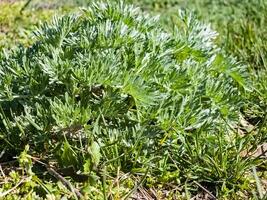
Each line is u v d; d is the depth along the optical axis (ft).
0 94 3.24
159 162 3.22
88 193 2.94
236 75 3.73
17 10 6.13
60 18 3.65
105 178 2.98
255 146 3.38
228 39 4.95
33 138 3.19
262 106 4.06
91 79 3.14
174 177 3.19
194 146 3.31
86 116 3.10
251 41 5.02
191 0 7.29
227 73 3.73
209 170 3.21
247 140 3.36
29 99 3.30
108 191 3.02
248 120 4.00
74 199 2.97
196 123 3.26
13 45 4.87
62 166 3.15
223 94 3.46
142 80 3.15
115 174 3.16
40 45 3.52
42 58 3.30
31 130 3.23
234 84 4.06
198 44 3.71
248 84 3.83
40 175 3.15
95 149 3.04
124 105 3.22
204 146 3.30
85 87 3.24
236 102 3.51
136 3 6.97
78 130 3.20
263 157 3.50
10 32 5.33
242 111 4.06
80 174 3.08
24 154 3.10
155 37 3.50
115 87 3.16
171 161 3.29
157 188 3.17
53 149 3.19
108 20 3.45
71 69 3.17
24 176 3.12
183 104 3.23
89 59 3.22
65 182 3.05
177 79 3.34
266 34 5.25
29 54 3.57
